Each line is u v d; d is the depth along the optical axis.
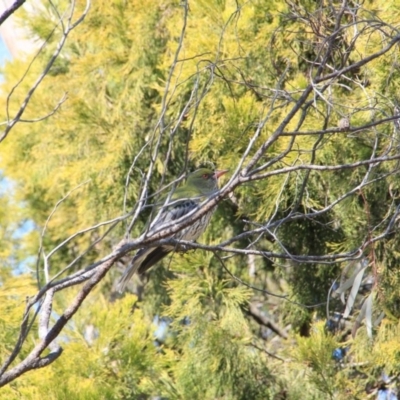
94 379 11.56
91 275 7.66
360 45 11.13
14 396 10.72
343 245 12.39
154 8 14.68
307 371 13.20
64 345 11.87
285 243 13.62
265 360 13.52
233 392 13.23
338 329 13.54
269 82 12.75
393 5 11.38
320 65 7.83
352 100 11.20
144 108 14.77
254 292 14.55
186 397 12.92
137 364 11.95
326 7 9.13
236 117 11.88
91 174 14.52
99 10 15.15
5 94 16.78
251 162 7.72
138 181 14.43
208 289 13.59
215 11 13.24
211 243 13.95
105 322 11.99
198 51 12.58
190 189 11.53
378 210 12.39
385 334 12.21
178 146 14.09
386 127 11.33
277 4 12.82
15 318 11.34
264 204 12.66
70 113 14.91
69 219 16.61
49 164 15.65
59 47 7.30
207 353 13.16
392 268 12.11
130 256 15.90
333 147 11.84
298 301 13.91
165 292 15.30
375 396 13.07
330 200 12.39
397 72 11.11
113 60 15.05
